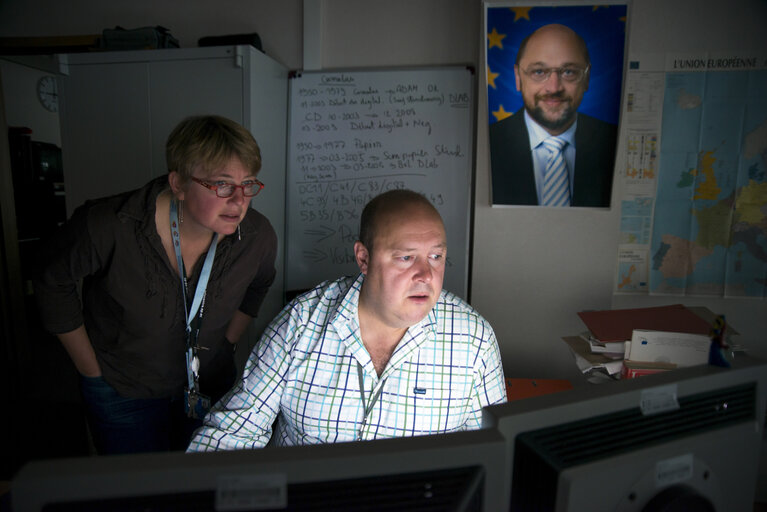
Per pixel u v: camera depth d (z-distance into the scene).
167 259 1.30
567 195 2.13
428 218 0.88
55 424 2.50
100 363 1.43
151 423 1.54
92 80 2.17
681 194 2.13
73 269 1.27
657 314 1.73
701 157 2.09
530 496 0.49
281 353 1.00
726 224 2.12
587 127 2.08
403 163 2.40
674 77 2.05
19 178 3.74
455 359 0.99
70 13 2.61
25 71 3.94
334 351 0.98
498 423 0.48
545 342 2.22
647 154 2.12
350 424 0.98
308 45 2.40
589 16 2.02
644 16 2.03
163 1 2.51
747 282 2.13
